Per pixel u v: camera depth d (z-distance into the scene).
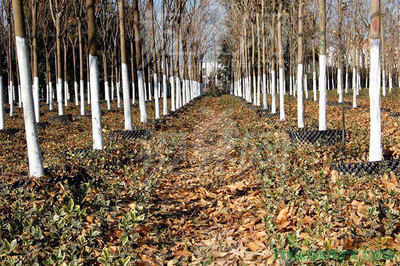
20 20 4.85
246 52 22.73
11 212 3.71
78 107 23.95
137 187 4.90
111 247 3.41
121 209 4.31
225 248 3.58
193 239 3.84
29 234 3.24
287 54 24.27
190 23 19.39
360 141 6.64
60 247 3.05
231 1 20.02
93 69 6.94
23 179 4.69
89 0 6.94
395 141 6.48
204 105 23.80
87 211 4.12
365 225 3.30
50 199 4.04
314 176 4.76
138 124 11.45
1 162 6.22
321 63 7.79
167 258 3.45
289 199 4.18
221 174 6.37
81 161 5.66
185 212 4.73
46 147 8.21
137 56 11.49
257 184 5.56
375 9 5.16
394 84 43.03
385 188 4.38
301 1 8.95
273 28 14.07
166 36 16.77
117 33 25.97
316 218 3.69
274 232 3.33
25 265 2.84
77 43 27.95
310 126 9.09
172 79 17.95
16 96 32.69
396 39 24.00
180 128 11.90
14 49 23.33
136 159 6.77
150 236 3.88
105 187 4.60
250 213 4.31
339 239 3.21
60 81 15.91
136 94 36.72
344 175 4.69
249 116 14.27
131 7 19.38
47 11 20.34
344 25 14.27
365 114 12.88
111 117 17.08
